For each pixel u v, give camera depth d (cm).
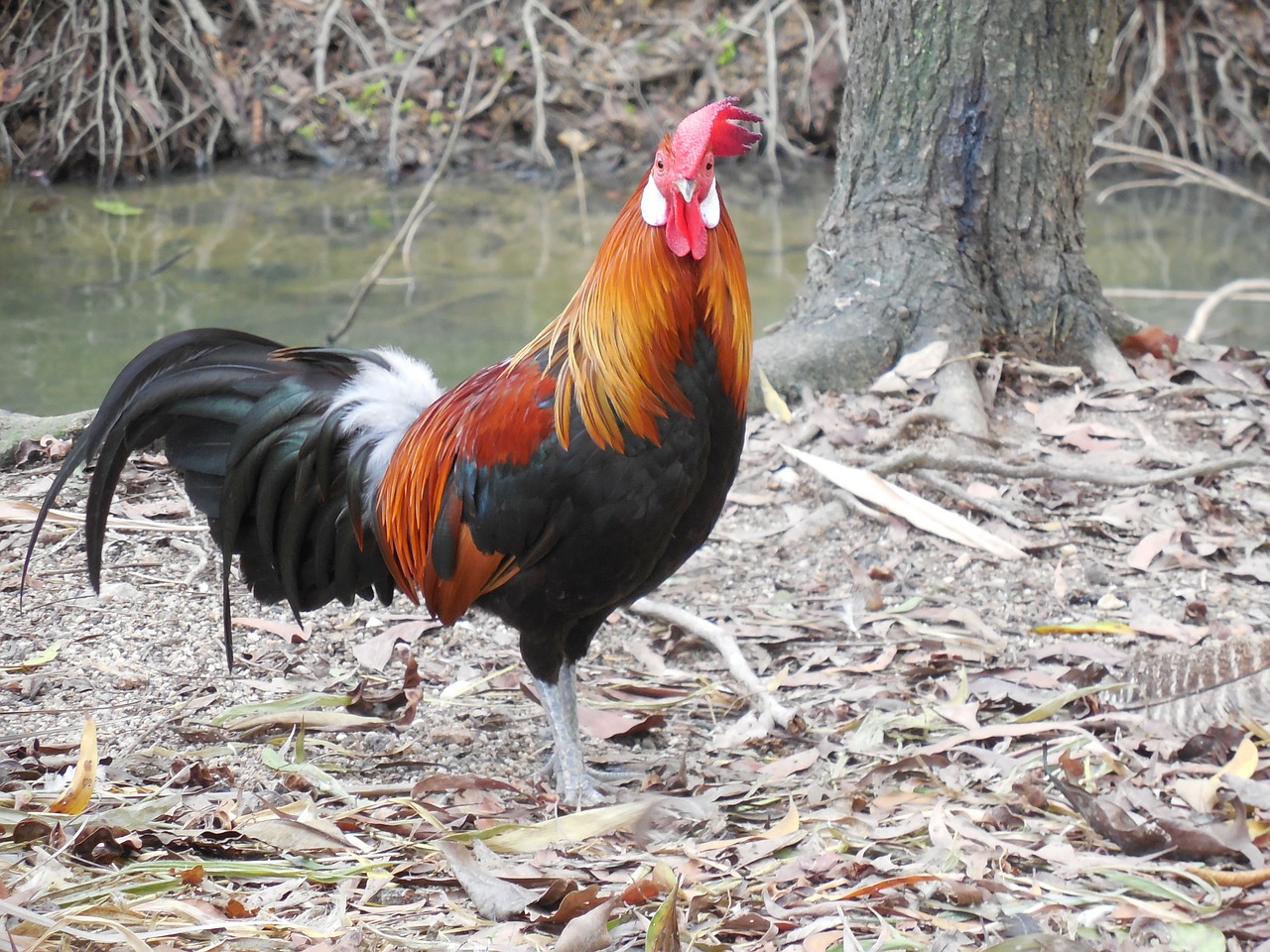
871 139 752
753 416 727
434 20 1469
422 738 467
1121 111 1463
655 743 474
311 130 1428
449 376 842
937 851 371
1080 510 630
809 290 782
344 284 1034
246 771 427
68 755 426
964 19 706
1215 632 515
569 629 432
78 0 1330
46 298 984
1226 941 327
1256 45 1409
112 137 1346
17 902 322
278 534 466
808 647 534
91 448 424
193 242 1142
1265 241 1168
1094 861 368
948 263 743
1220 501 627
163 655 504
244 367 455
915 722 460
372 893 352
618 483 387
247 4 1427
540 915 341
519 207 1271
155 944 316
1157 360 760
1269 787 392
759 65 1466
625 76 1451
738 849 380
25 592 540
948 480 645
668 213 373
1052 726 448
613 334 379
